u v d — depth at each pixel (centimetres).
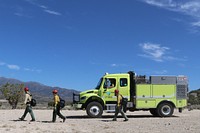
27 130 1727
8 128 1789
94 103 2700
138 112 3734
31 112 2264
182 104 2842
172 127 1947
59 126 1934
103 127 1919
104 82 2758
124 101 2386
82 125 2022
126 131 1742
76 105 2741
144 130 1792
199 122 2281
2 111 3575
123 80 2781
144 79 2802
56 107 2200
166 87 2823
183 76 2859
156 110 2817
